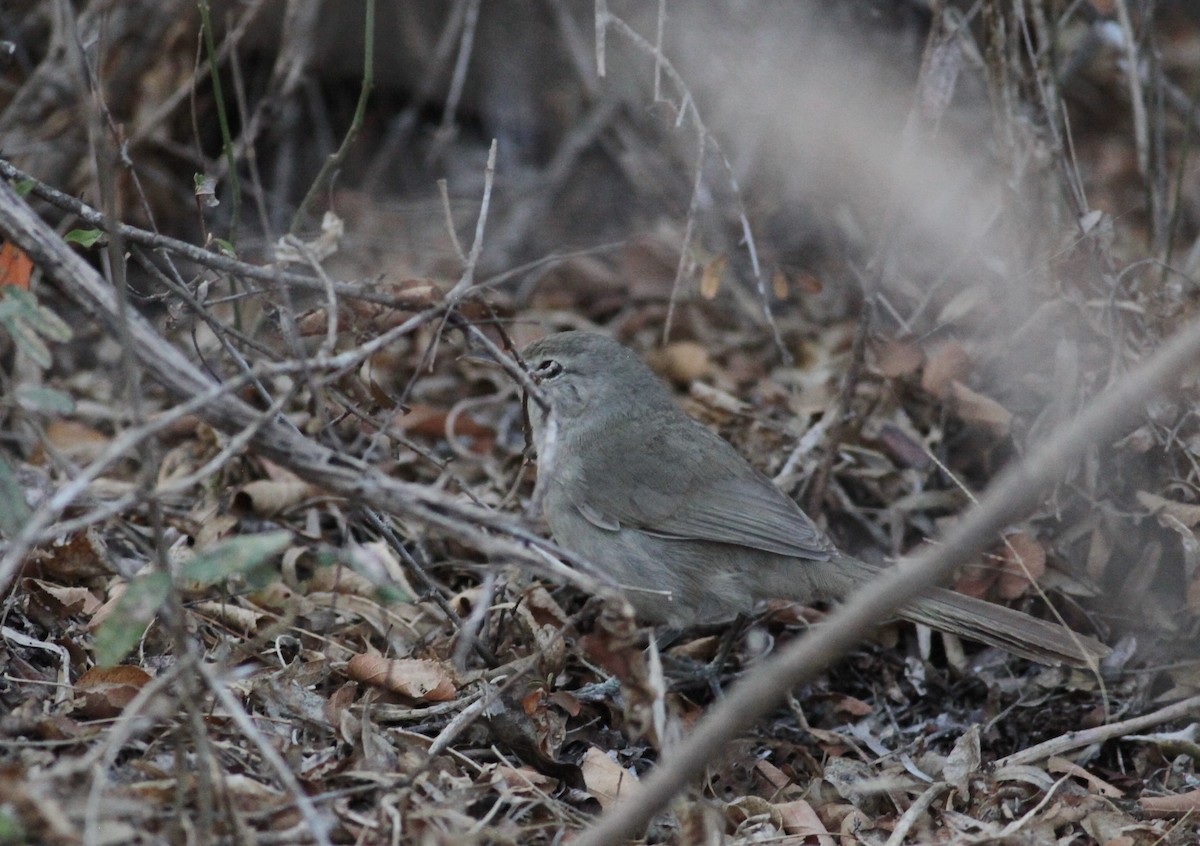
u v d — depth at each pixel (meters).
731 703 5.95
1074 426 5.68
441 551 11.48
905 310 13.95
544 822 7.95
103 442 12.36
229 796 6.82
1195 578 10.06
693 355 14.19
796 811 8.69
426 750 8.28
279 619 9.81
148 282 14.47
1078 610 10.85
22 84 14.72
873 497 12.23
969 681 10.84
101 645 6.30
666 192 16.03
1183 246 15.24
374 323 9.27
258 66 15.34
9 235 7.08
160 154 14.72
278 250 8.95
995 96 11.86
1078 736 9.52
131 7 13.91
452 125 16.17
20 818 6.00
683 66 15.90
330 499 11.48
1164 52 17.14
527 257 15.93
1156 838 8.45
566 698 9.62
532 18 16.36
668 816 8.30
